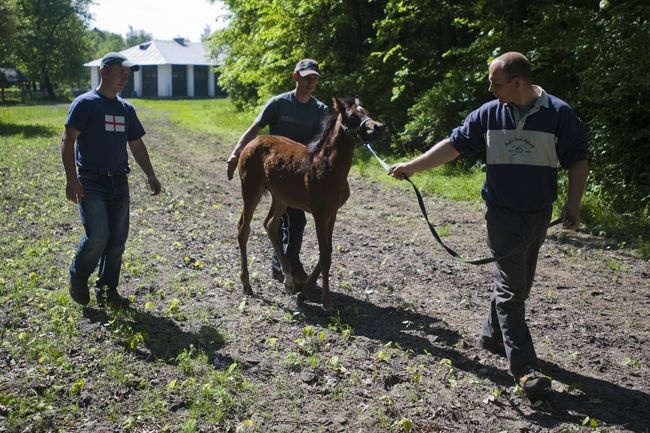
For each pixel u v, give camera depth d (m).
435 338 5.16
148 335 4.96
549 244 8.62
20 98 64.94
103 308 5.55
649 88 10.84
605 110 11.46
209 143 21.42
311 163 5.60
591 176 11.34
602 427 3.89
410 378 4.43
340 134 5.42
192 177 13.85
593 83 11.10
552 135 4.01
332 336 5.15
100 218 5.25
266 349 4.89
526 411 4.08
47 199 10.34
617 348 5.13
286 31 20.12
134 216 9.59
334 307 5.88
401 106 18.38
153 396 4.07
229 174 6.34
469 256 7.97
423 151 16.14
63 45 69.56
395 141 17.28
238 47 28.31
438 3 16.59
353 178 14.17
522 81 3.95
